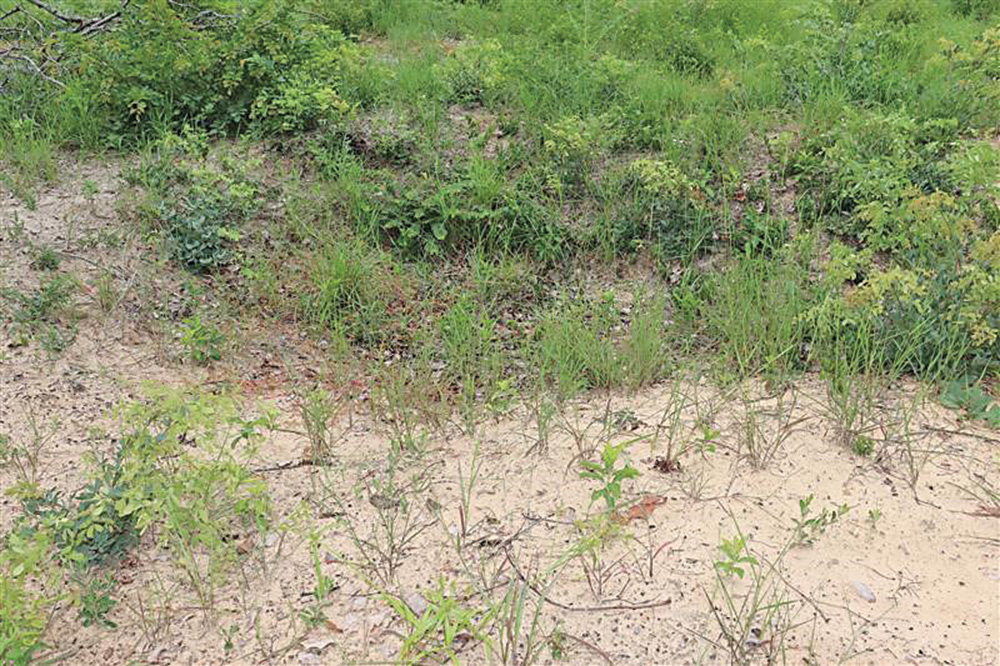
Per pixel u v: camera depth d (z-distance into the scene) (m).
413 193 5.69
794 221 5.64
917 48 8.72
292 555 3.14
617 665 2.69
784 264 5.11
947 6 10.66
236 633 2.83
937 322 4.22
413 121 6.96
